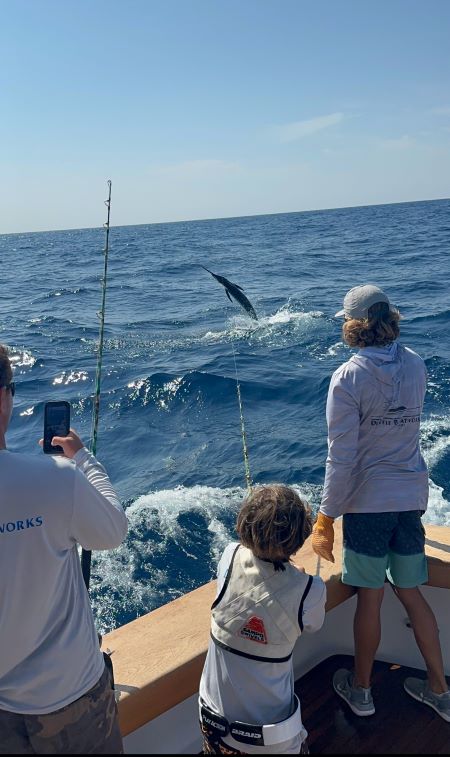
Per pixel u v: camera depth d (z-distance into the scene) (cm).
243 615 198
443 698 253
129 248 6359
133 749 223
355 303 245
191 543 690
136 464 938
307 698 267
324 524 247
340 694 264
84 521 170
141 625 240
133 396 1256
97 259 5266
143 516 748
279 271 3378
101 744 173
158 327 2041
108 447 1016
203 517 745
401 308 2022
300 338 1717
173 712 229
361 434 242
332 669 281
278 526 194
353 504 245
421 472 246
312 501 792
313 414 1110
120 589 621
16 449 1016
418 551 246
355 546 244
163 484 851
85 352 1720
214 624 204
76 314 2419
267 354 1552
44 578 165
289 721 193
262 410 1149
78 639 170
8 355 175
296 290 2631
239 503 778
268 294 2553
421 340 1562
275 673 196
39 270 4600
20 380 1452
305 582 199
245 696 196
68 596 171
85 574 213
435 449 874
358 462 244
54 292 3150
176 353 1639
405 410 239
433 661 251
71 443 194
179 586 623
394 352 243
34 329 2116
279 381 1295
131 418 1147
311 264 3644
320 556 261
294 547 197
